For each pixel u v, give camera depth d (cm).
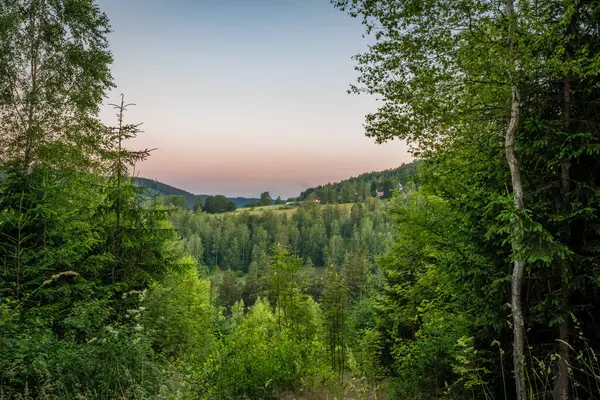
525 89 732
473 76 789
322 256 13375
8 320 568
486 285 789
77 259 1018
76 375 510
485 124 935
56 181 1130
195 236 12650
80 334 718
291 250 2475
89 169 1465
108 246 1193
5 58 1380
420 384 1114
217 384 833
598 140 668
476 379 692
